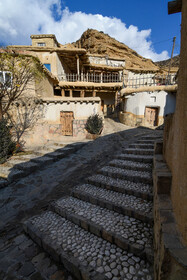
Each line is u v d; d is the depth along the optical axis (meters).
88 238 2.59
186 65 1.41
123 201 3.24
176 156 1.78
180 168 1.48
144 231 2.48
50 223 3.02
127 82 16.34
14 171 5.50
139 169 4.46
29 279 2.15
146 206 3.00
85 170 5.65
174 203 1.72
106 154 6.85
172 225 1.51
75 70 18.36
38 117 9.11
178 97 1.78
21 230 3.13
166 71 19.50
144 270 1.98
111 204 3.14
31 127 8.91
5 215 3.59
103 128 10.46
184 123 1.39
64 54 14.00
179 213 1.44
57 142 8.91
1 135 6.75
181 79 1.59
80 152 7.54
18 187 4.76
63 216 3.21
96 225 2.67
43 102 9.20
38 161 6.26
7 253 2.58
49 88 11.20
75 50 13.15
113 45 27.25
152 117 10.84
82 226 2.84
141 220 2.74
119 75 16.67
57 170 5.81
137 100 10.78
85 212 3.12
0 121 6.97
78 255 2.25
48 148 7.94
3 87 7.34
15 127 8.50
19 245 2.74
